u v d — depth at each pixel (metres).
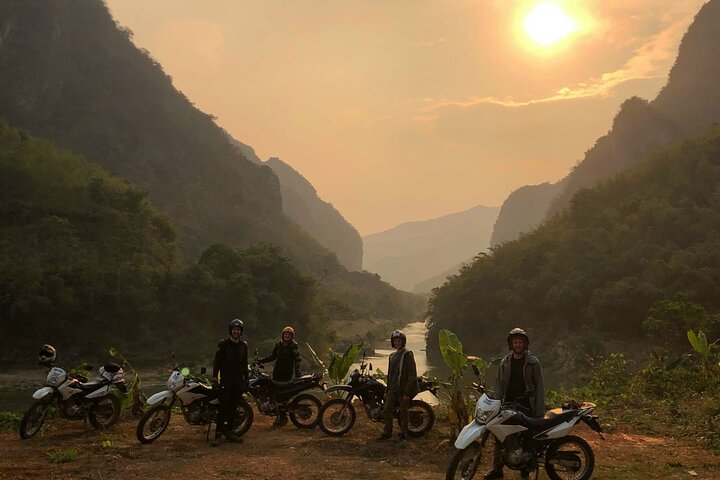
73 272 57.34
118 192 89.69
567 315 66.44
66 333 53.84
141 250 79.31
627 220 80.94
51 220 70.69
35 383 42.84
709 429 8.98
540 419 5.86
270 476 6.21
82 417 8.59
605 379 15.45
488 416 5.71
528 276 79.88
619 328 58.97
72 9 173.00
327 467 6.63
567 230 86.00
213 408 8.09
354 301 158.88
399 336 8.09
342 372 10.93
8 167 80.31
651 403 11.93
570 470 5.96
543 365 59.78
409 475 6.37
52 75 152.00
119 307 56.59
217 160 184.50
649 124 170.88
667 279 60.91
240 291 66.69
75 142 147.62
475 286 83.19
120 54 185.75
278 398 8.98
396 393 8.00
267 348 62.38
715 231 68.44
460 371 7.90
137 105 172.00
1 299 52.03
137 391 10.30
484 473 6.43
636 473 6.50
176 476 6.14
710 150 92.50
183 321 62.00
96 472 6.29
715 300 56.50
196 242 145.88
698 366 14.70
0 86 137.50
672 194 84.06
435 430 8.66
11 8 142.75
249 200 185.12
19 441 8.00
